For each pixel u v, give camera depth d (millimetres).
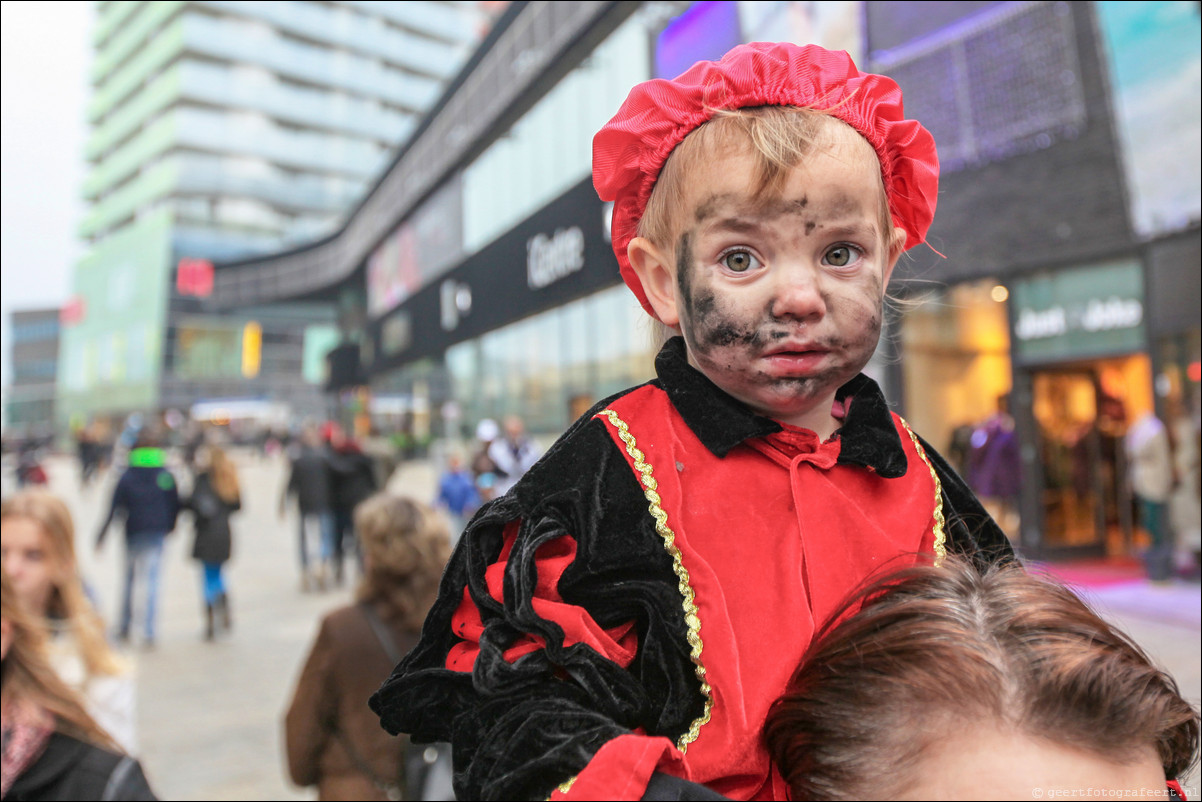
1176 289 5375
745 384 651
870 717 478
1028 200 5617
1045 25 4277
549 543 691
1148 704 479
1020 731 459
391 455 8758
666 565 662
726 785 595
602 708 592
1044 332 6543
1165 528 5938
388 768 2180
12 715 1448
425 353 13789
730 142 642
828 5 3141
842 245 640
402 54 32281
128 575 6215
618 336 9016
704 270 646
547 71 6531
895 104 746
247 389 41406
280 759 3930
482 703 621
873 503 740
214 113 34375
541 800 538
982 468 7191
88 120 31094
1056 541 6996
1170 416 5836
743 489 688
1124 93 4508
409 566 2277
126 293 40500
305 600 7840
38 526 1784
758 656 617
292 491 8438
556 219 6422
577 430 744
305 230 38406
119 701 1809
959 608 528
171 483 6297
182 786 3623
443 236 13117
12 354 52188
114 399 41031
